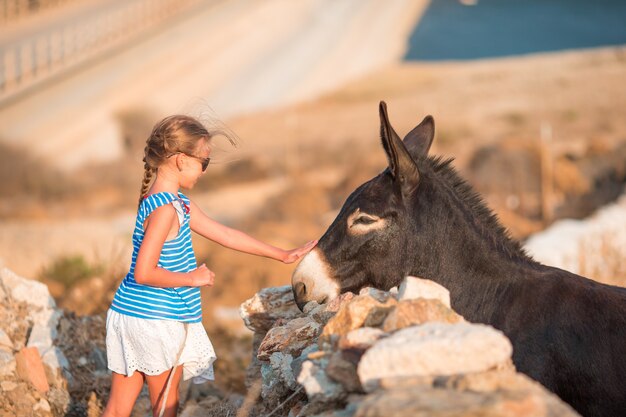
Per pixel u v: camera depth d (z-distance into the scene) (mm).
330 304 4789
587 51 78375
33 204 32969
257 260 17344
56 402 5969
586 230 16375
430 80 66750
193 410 6270
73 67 55531
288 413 4910
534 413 3082
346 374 3791
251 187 37812
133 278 4594
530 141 34688
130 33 66188
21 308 6875
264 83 62438
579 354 4535
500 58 77312
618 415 4453
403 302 3926
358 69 69562
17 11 65750
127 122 47156
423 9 96625
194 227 5004
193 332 4668
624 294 4816
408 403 3145
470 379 3301
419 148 5367
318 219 29672
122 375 4664
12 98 48906
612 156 34750
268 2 84125
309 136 50156
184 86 57031
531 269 4969
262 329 5883
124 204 35438
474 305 4906
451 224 4977
